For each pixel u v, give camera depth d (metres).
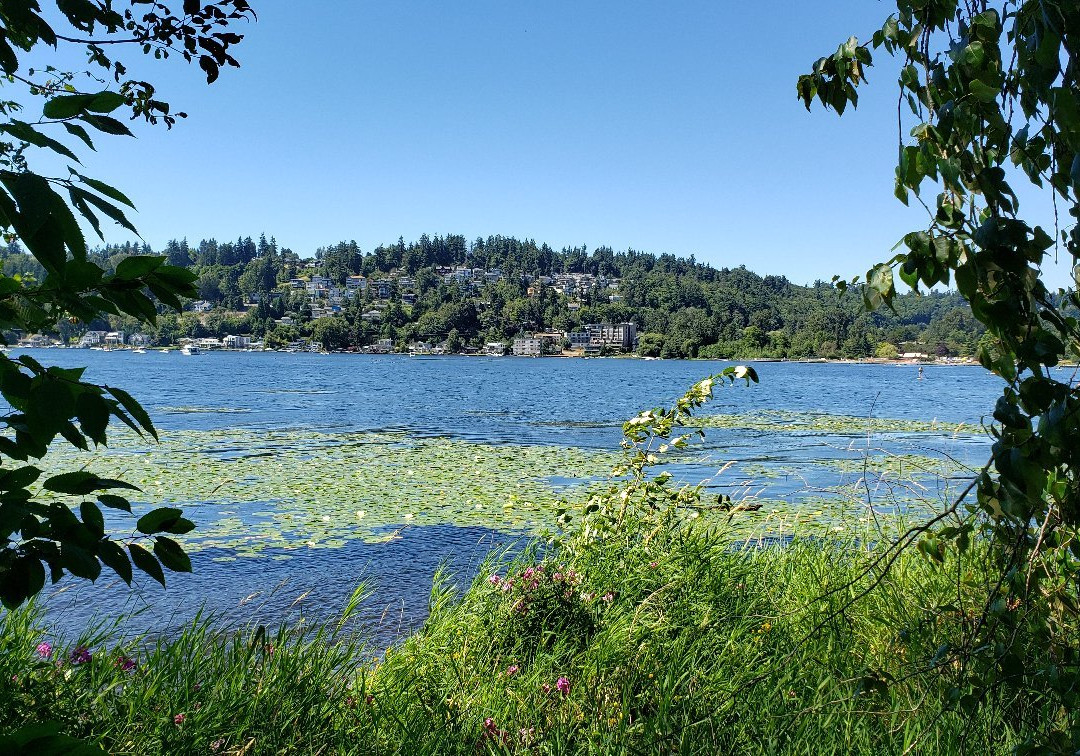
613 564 4.71
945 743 2.80
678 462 15.42
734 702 3.19
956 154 1.87
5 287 1.33
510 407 37.84
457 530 9.35
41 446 1.31
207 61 2.21
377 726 3.11
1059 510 1.90
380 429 24.81
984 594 3.39
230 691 3.03
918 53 1.97
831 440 20.98
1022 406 1.72
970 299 1.80
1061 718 2.65
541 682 3.65
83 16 1.53
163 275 1.44
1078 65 1.58
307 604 6.60
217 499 11.26
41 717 2.51
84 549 1.40
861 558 4.80
